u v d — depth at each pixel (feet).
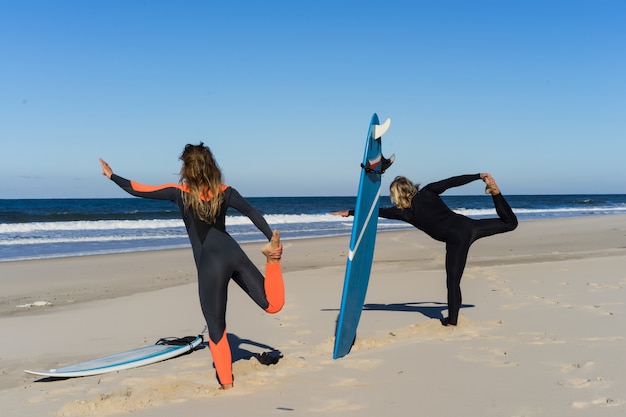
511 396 11.95
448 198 363.56
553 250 50.93
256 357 16.03
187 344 18.69
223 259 13.56
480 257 45.70
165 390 13.58
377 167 19.35
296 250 55.72
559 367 13.93
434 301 26.76
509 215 19.76
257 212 13.82
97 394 13.80
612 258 39.11
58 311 27.04
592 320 19.63
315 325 21.93
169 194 13.87
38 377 16.21
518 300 24.79
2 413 12.60
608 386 12.26
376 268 40.40
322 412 11.56
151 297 29.99
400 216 20.24
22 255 54.70
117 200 294.05
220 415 11.64
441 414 11.10
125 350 19.12
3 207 188.24
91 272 41.83
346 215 19.42
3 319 25.20
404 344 17.21
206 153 13.53
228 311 24.93
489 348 16.16
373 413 11.34
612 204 243.40
